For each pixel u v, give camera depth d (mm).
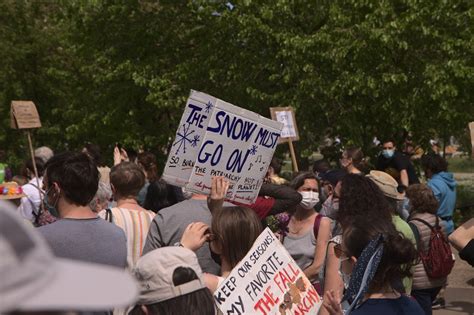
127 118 18531
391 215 4301
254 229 3643
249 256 3611
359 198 4172
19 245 988
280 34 15234
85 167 3484
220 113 4199
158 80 16688
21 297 973
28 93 22734
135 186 4859
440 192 9164
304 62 15016
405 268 3391
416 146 16422
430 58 15133
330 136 17094
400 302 3273
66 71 22406
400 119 14805
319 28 15922
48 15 23562
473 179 29203
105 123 18438
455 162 42344
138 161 7824
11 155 22031
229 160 4305
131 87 18141
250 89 15531
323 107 15508
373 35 14094
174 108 17281
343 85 14656
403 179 11305
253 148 4395
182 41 18422
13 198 6469
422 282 6141
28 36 22531
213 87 17219
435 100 14656
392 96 14727
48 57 22766
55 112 21750
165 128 18688
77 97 20938
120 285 1097
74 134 19703
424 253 6133
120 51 18547
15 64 22375
